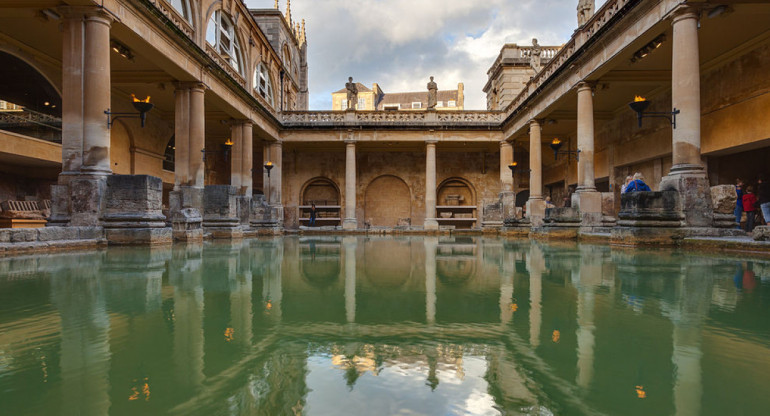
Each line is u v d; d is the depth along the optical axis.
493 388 1.81
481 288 4.56
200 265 6.84
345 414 1.52
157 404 1.64
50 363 2.13
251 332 2.74
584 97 16.52
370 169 34.56
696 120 10.46
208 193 16.75
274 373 2.00
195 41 16.61
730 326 2.88
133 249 9.95
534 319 3.12
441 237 20.73
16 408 1.59
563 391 1.77
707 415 1.52
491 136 28.91
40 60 16.47
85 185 10.57
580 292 4.28
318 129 29.00
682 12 10.76
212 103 19.67
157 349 2.36
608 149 24.12
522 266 6.82
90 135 10.82
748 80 14.59
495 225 25.23
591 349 2.38
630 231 10.31
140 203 10.95
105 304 3.63
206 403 1.64
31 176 21.11
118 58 15.63
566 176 29.27
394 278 5.41
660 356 2.24
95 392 1.76
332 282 5.05
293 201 34.22
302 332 2.74
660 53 14.64
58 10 10.85
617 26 13.50
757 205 16.38
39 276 5.39
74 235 9.98
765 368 2.05
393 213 34.72
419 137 29.09
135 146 22.22
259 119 24.22
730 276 5.36
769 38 13.53
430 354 2.30
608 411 1.57
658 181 20.02
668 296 4.04
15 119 17.30
